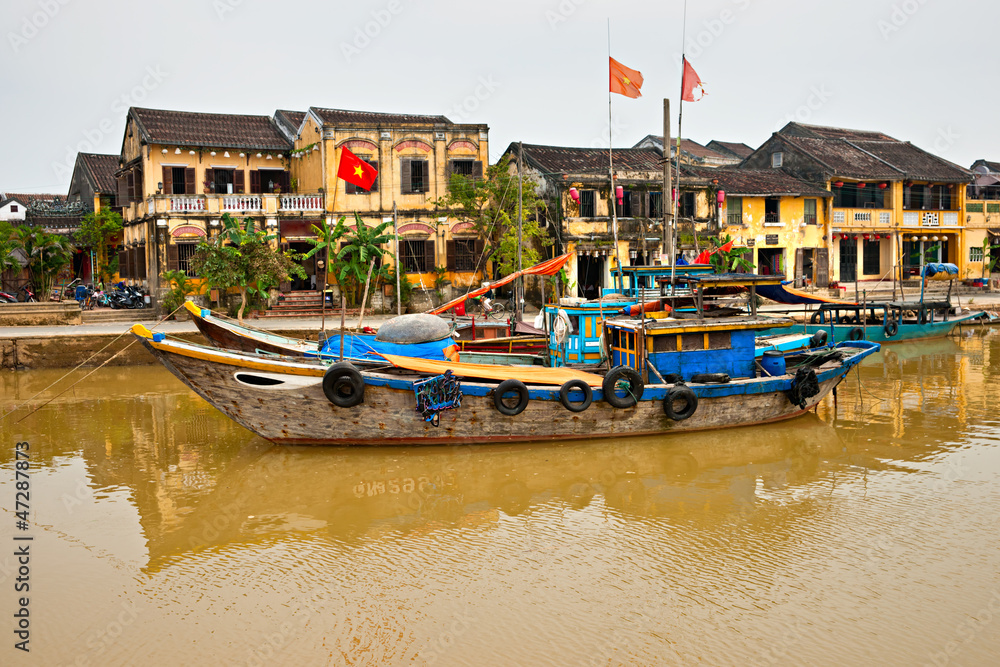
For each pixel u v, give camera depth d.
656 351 12.12
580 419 11.74
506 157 32.28
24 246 29.09
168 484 10.41
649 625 6.66
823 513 9.10
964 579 7.37
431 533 8.73
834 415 13.63
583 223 29.19
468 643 6.43
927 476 10.34
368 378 10.97
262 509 9.48
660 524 8.86
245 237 24.33
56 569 7.90
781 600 7.05
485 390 11.26
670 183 17.91
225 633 6.67
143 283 28.39
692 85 15.91
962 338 24.30
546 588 7.36
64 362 19.69
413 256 28.56
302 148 28.92
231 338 15.27
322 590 7.41
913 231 36.91
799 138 37.69
